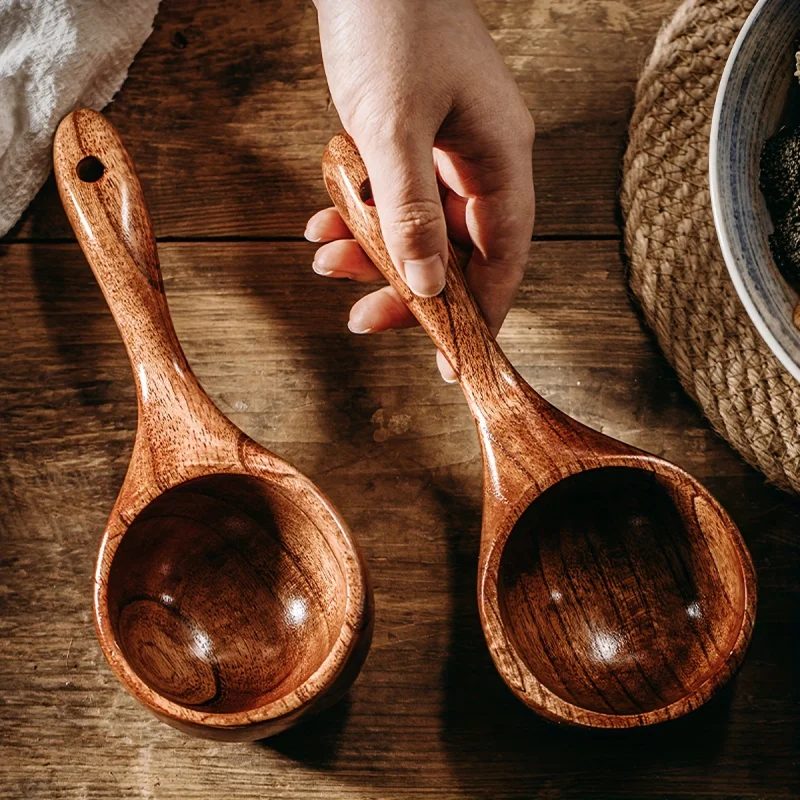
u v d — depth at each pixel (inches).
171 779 24.1
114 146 23.8
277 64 27.1
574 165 26.5
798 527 24.8
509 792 23.8
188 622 23.1
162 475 22.0
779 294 22.4
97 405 25.9
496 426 22.0
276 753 24.1
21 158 25.8
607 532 23.2
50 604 25.0
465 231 25.9
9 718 24.5
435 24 21.4
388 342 26.0
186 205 26.7
